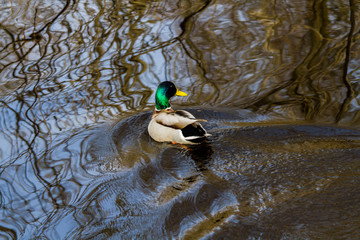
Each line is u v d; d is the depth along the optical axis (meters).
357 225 4.77
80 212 5.76
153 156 6.96
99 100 8.73
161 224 5.27
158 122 7.46
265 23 11.22
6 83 9.31
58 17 12.06
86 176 6.59
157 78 9.25
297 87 8.42
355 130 6.84
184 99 8.44
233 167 6.21
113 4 12.84
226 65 9.48
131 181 6.33
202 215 5.31
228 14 11.95
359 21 10.73
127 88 9.11
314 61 9.26
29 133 7.79
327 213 5.02
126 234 5.19
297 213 5.08
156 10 12.41
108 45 10.55
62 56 10.21
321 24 10.83
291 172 5.88
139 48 10.37
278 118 7.52
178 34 10.97
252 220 5.06
